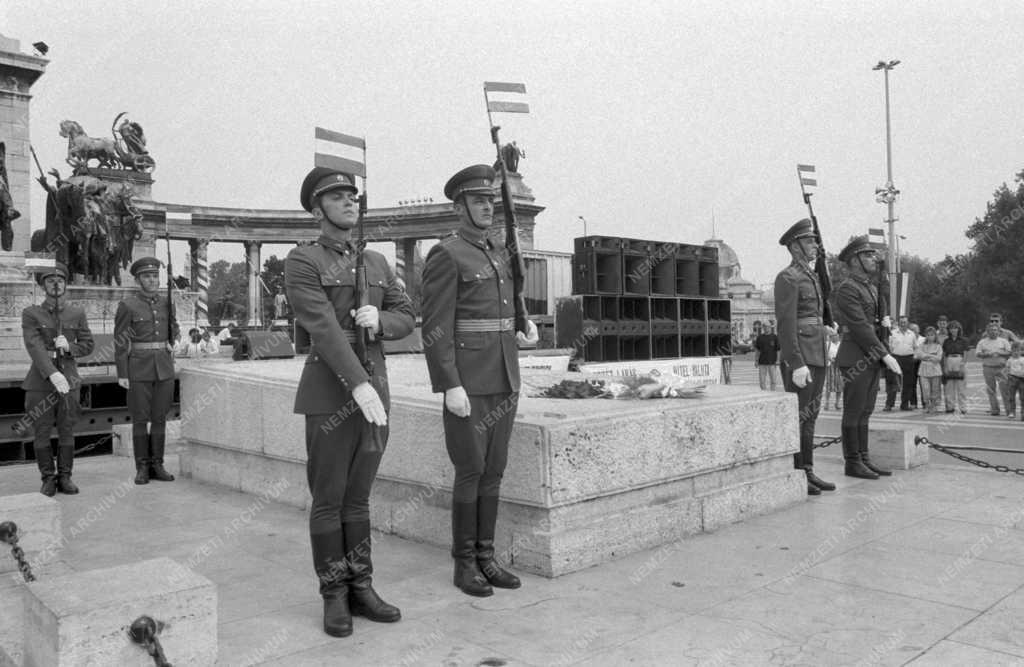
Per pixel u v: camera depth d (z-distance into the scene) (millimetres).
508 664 3625
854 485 7832
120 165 33688
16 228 18016
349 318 4324
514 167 27375
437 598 4582
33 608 3416
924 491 7477
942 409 17141
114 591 3441
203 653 3496
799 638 3893
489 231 5043
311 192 4363
